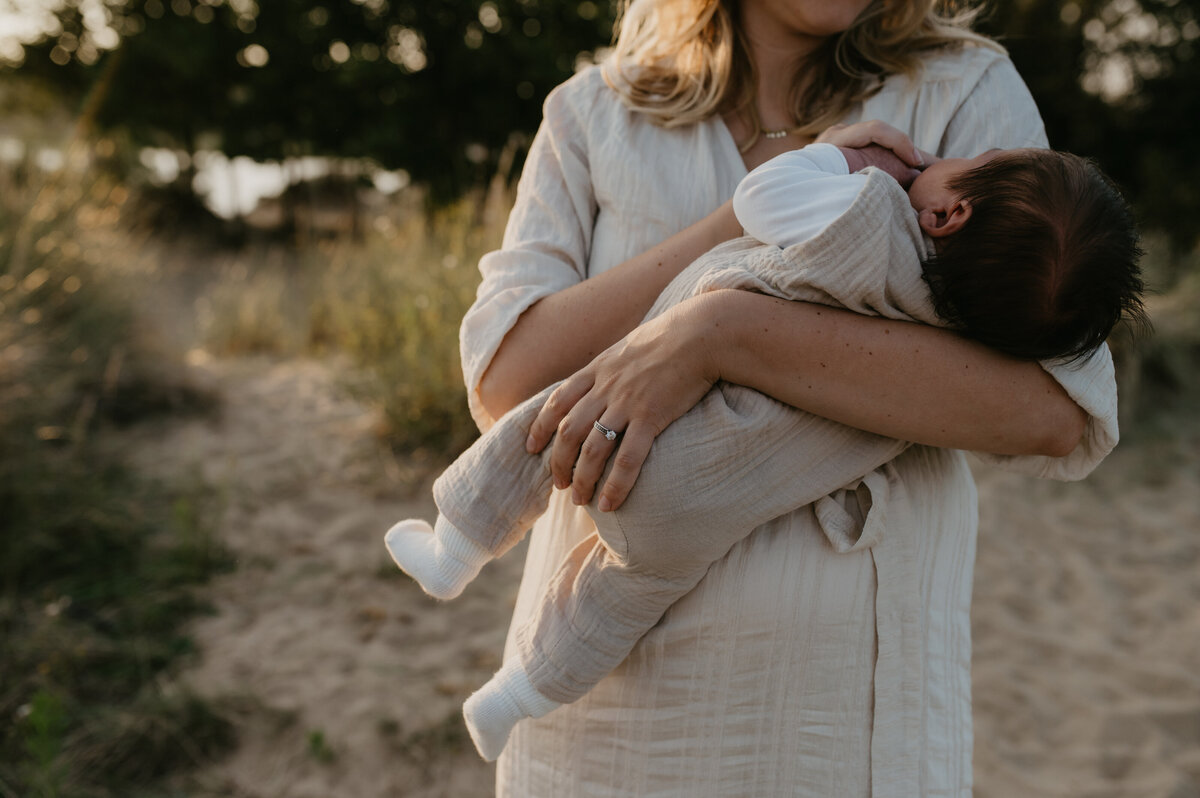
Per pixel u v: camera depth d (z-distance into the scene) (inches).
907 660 40.9
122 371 189.0
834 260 37.1
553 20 674.2
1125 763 102.7
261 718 105.2
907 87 46.2
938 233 38.1
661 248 43.8
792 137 48.5
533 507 42.0
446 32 669.9
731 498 37.8
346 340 213.5
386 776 98.0
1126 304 37.1
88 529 137.5
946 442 38.8
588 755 43.2
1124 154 502.3
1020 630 130.0
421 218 239.0
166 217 658.8
